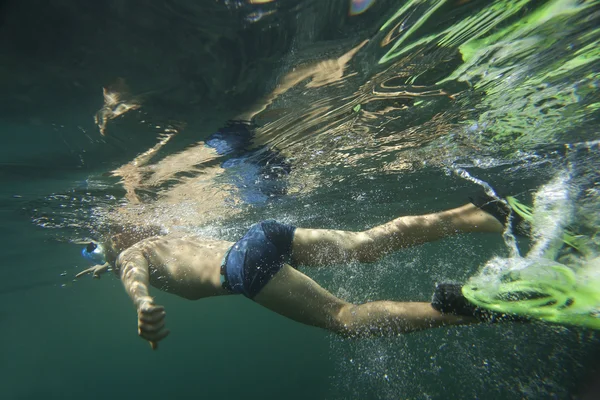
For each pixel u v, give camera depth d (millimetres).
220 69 1170
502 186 3365
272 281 1229
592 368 855
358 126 1901
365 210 4371
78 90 1189
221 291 1403
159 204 2875
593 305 853
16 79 1100
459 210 1437
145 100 1305
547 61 1368
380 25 1064
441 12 1035
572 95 1699
